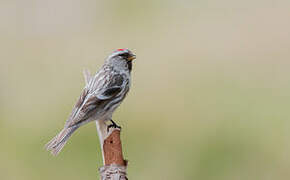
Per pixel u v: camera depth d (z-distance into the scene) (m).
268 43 17.45
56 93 15.02
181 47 17.55
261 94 15.04
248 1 20.48
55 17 18.77
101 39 17.70
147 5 19.98
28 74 15.92
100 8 19.36
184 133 13.81
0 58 16.61
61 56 16.73
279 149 13.16
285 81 15.59
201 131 13.79
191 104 14.71
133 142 13.45
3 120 14.06
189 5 20.44
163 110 14.57
